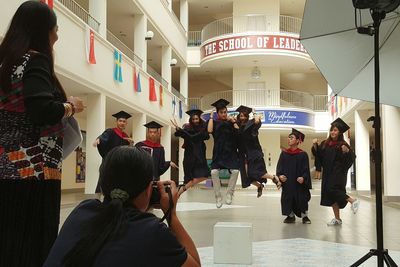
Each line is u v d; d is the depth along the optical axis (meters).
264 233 7.36
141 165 1.69
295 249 5.86
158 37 21.55
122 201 1.64
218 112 10.19
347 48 4.16
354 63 4.28
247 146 9.73
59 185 2.17
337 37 4.05
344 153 8.38
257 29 26.86
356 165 19.47
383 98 4.50
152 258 1.54
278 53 24.81
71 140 2.27
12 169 2.01
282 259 5.23
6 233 1.96
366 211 11.62
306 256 5.41
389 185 14.73
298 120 25.53
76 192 19.94
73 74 11.35
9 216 1.98
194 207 12.34
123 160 1.67
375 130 3.52
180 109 24.55
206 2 28.00
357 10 3.97
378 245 3.52
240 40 25.00
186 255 1.65
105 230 1.54
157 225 1.62
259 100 26.73
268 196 18.30
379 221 3.51
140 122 17.72
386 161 14.80
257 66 27.73
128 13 18.61
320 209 12.16
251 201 15.07
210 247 6.00
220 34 27.80
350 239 6.73
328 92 27.80
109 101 14.73
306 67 28.03
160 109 20.39
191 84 32.47
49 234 2.06
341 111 22.33
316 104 28.62
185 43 26.98
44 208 2.06
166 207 1.86
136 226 1.58
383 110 15.08
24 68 2.05
